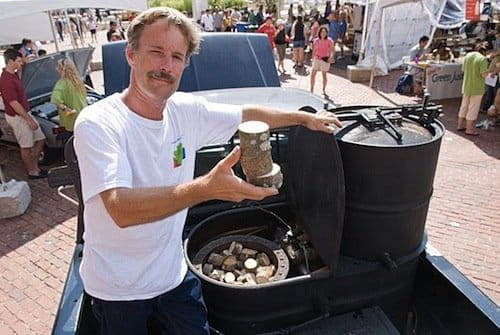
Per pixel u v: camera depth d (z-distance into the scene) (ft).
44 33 42.47
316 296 6.62
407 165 6.05
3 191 17.74
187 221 8.12
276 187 4.43
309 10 67.10
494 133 26.37
